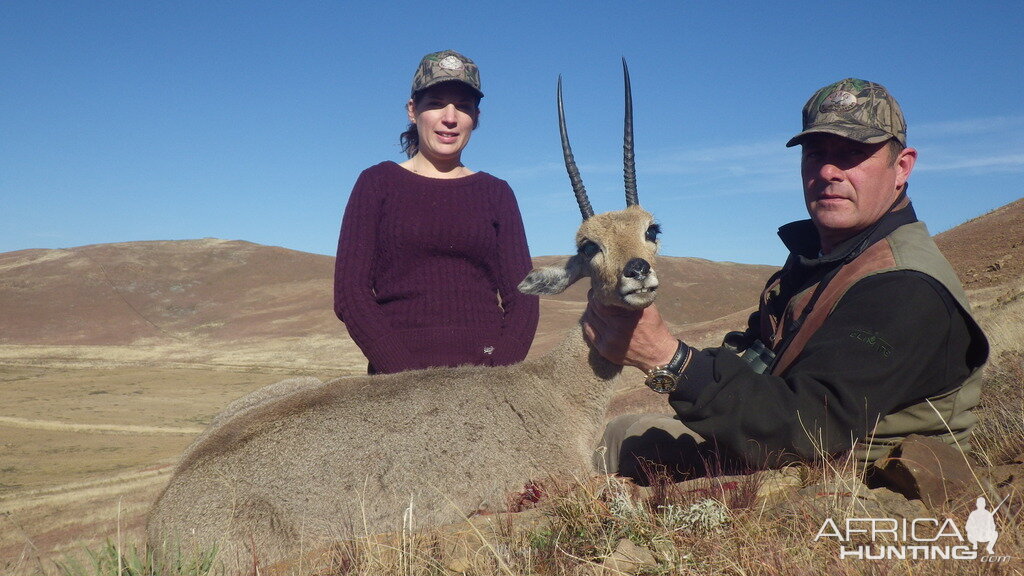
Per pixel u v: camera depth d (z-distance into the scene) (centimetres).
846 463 134
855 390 128
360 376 178
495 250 203
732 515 120
